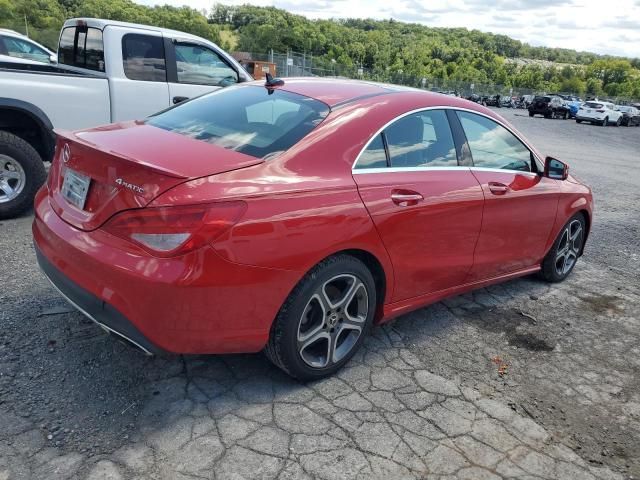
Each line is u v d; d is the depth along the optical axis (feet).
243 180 8.59
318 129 9.96
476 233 12.48
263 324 8.94
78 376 9.77
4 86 17.30
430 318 13.52
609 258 20.07
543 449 9.14
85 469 7.71
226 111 11.16
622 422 10.13
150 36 20.94
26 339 10.72
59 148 10.50
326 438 8.78
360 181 9.96
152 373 10.07
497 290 15.83
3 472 7.52
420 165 11.35
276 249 8.63
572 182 16.33
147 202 8.00
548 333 13.42
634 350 13.00
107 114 19.92
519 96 213.66
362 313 10.62
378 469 8.23
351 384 10.34
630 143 78.64
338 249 9.51
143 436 8.45
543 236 15.10
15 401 8.95
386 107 11.05
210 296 8.18
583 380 11.44
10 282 13.09
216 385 9.89
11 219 17.85
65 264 8.96
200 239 7.93
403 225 10.55
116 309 8.23
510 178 13.43
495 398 10.43
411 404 9.92
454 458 8.66
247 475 7.86
